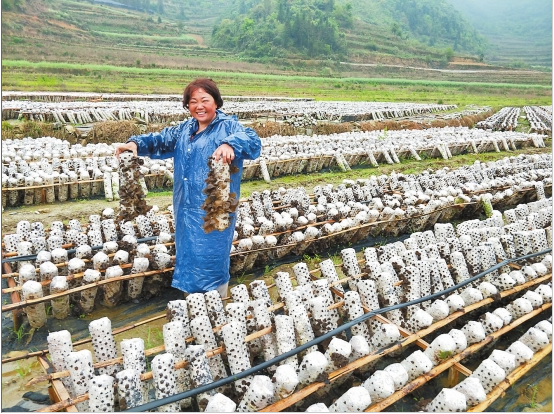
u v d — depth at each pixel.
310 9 93.25
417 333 4.60
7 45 51.38
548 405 4.51
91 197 9.59
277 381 3.59
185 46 82.50
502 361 4.14
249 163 11.32
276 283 5.17
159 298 5.92
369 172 12.85
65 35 65.56
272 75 60.97
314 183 11.61
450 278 5.61
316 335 4.52
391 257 5.90
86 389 3.74
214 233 4.98
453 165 14.37
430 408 3.76
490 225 7.38
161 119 19.17
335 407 3.60
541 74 83.31
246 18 87.81
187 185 5.05
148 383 4.09
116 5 102.62
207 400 3.76
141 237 6.53
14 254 5.76
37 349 4.90
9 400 4.20
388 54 88.69
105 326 4.16
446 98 51.28
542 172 11.23
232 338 4.15
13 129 14.99
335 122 23.00
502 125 25.42
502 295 5.52
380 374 3.77
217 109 5.23
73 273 5.20
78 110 18.47
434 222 8.60
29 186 8.70
